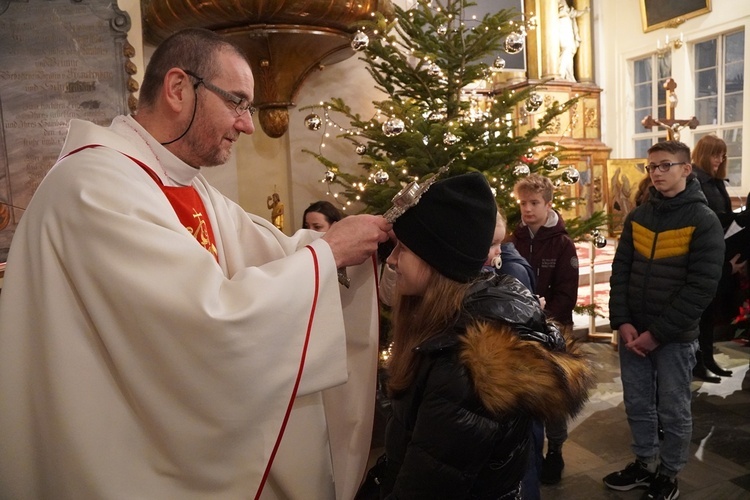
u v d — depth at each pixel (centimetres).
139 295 109
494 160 298
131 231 112
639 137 888
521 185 290
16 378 116
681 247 253
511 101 308
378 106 313
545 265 291
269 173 402
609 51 906
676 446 255
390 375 124
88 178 119
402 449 121
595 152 857
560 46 845
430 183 119
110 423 114
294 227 404
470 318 111
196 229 147
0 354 115
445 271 115
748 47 730
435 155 295
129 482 114
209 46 140
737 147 769
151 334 110
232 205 175
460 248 114
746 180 749
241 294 112
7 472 116
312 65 351
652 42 845
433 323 116
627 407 271
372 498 224
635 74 891
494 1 467
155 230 113
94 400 114
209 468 113
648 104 876
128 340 112
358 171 416
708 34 774
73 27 307
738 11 734
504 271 225
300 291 118
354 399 150
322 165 407
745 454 297
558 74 834
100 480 112
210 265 113
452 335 109
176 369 110
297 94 363
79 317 115
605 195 866
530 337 109
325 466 141
